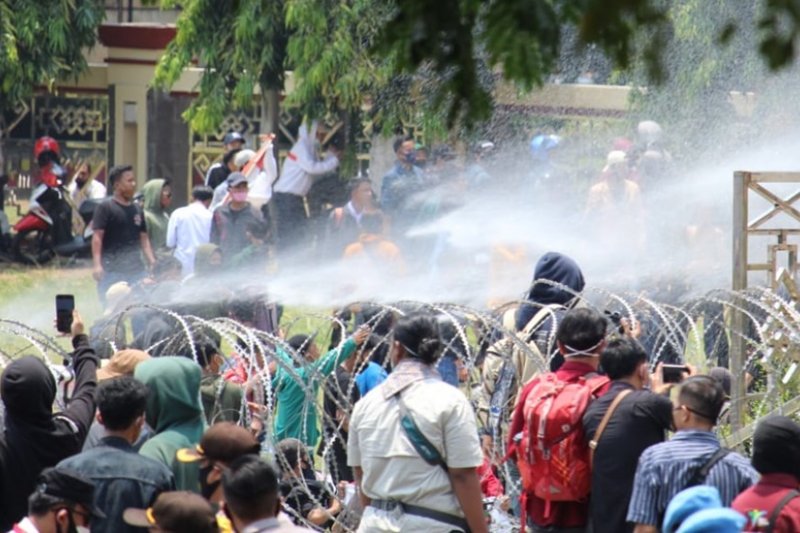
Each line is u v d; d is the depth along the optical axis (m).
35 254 55.56
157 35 61.94
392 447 18.64
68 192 56.03
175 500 14.99
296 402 23.95
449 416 18.56
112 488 16.86
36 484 18.03
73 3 60.88
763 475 16.42
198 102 54.66
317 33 51.03
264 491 15.39
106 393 17.42
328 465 21.86
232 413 23.39
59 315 21.08
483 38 13.08
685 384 17.78
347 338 24.12
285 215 52.12
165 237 42.41
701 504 14.20
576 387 19.84
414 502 18.61
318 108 52.78
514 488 22.62
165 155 61.94
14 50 58.78
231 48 53.94
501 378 23.59
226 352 32.50
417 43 13.02
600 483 19.22
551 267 25.17
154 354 27.47
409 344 18.98
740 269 25.25
